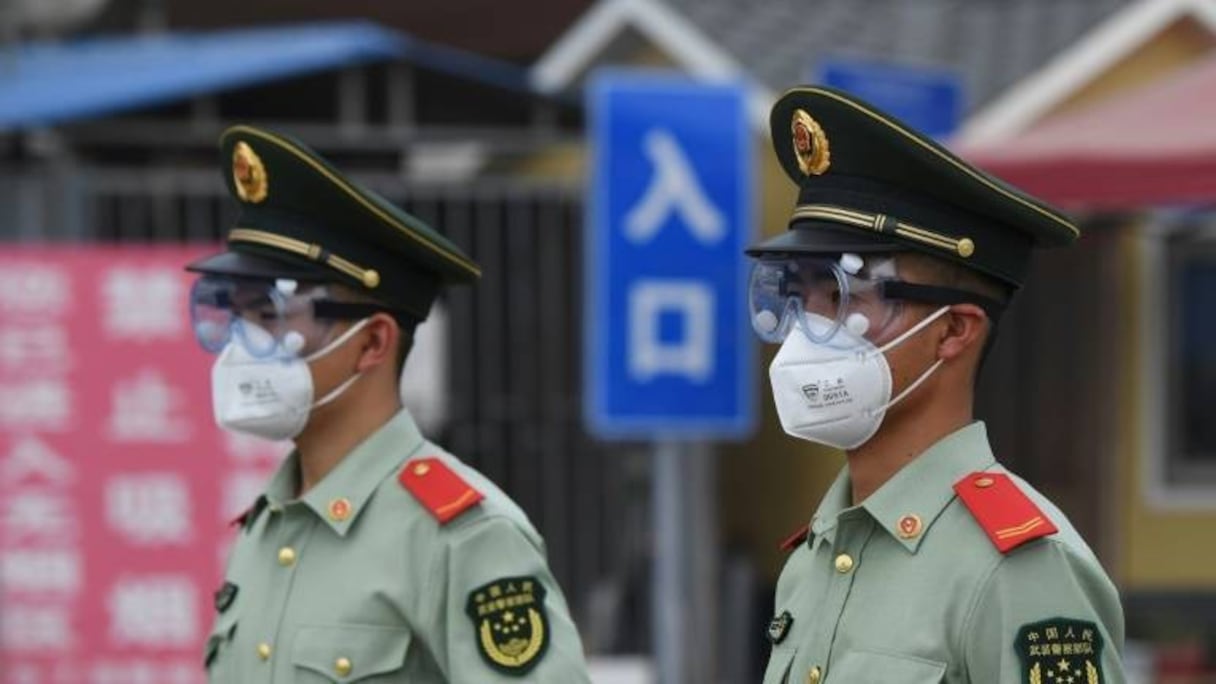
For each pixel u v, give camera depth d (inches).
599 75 903.7
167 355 641.0
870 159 243.8
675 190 576.1
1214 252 853.8
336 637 295.7
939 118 645.3
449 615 296.0
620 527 759.7
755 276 259.0
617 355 578.2
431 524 300.5
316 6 1270.9
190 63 813.9
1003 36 960.3
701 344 580.1
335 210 303.6
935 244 241.1
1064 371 856.9
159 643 644.7
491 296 749.3
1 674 644.7
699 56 887.7
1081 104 858.8
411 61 785.6
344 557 302.8
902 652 236.5
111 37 1209.4
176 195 739.4
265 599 306.0
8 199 723.4
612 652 759.1
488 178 810.8
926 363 246.5
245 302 305.4
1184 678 773.3
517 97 821.9
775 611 277.0
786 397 251.9
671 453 623.5
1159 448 847.1
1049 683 227.9
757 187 838.5
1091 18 944.3
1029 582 232.4
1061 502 858.1
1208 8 838.5
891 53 954.7
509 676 292.2
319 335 306.3
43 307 639.1
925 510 244.7
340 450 311.7
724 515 864.3
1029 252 252.5
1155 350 845.8
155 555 643.5
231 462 642.8
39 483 641.6
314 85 791.7
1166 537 847.7
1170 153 552.1
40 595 644.7
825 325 247.4
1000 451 868.0
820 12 1001.5
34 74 864.3
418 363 717.9
